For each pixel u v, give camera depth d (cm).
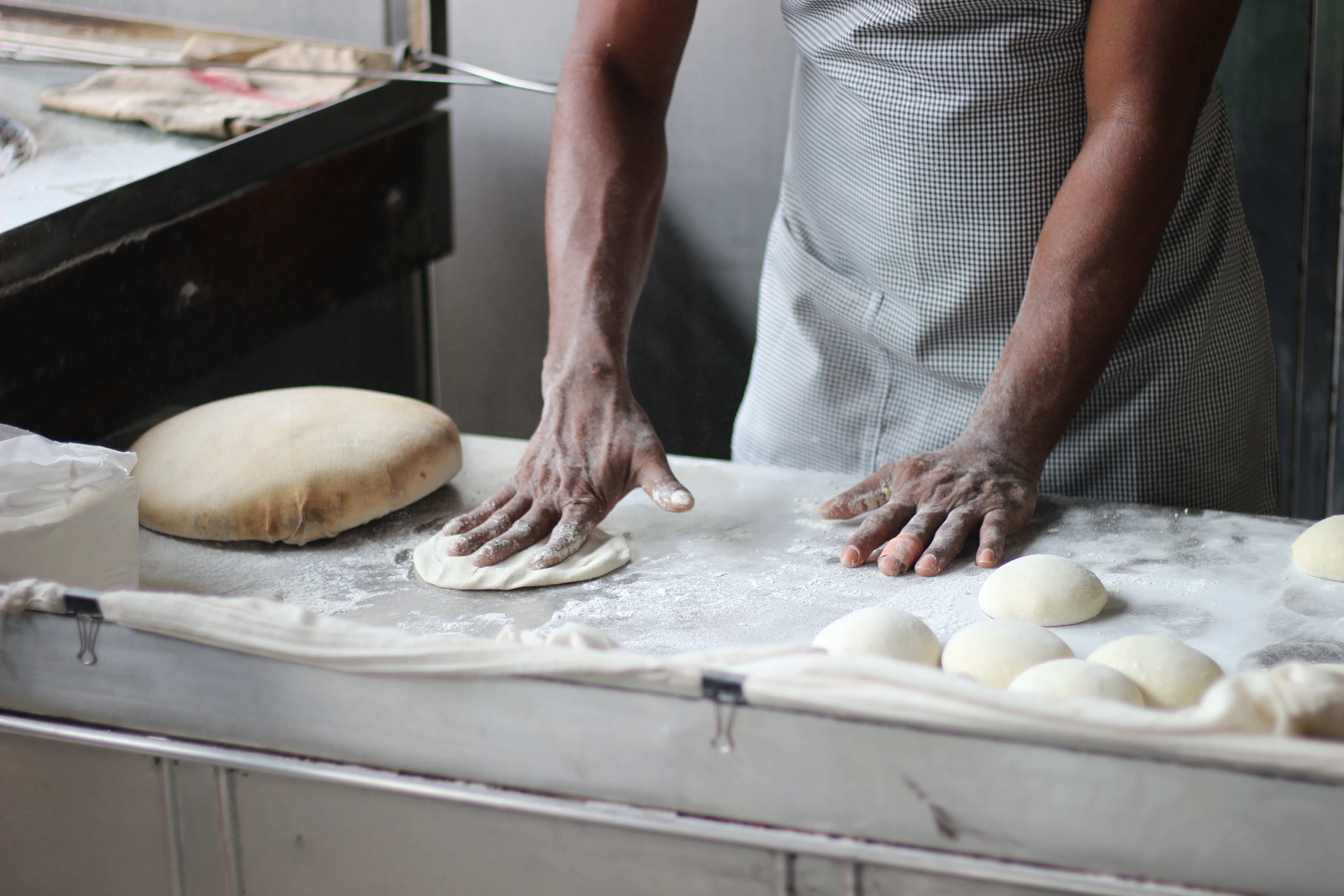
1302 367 188
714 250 204
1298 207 180
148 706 62
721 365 213
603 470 103
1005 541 99
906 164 117
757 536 103
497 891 59
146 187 129
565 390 108
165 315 136
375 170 180
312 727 59
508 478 117
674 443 221
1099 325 102
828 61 120
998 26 106
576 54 127
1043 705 47
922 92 112
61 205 119
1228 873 47
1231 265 124
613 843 56
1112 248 100
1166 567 94
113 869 66
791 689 50
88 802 65
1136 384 121
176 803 63
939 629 85
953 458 103
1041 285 104
